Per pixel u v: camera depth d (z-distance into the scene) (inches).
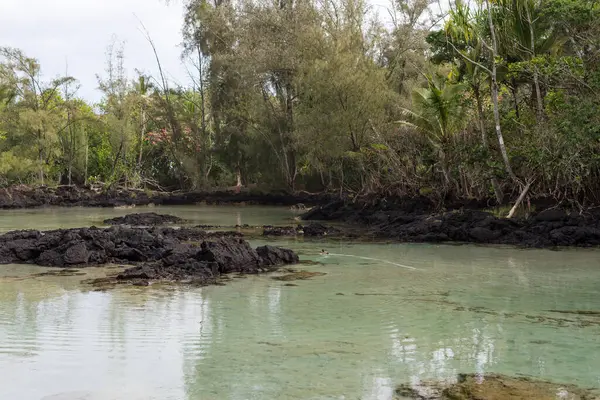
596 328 316.8
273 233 814.5
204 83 1658.5
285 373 244.4
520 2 803.4
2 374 241.6
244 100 1552.7
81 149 1793.8
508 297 398.9
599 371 247.1
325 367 252.1
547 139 719.7
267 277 475.8
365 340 293.6
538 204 772.6
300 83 1280.8
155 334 302.5
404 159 989.8
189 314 346.9
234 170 1689.2
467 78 837.2
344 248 666.8
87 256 535.2
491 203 851.4
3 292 407.2
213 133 1722.4
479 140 862.5
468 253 618.8
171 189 1865.2
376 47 1365.7
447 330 313.3
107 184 1694.1
